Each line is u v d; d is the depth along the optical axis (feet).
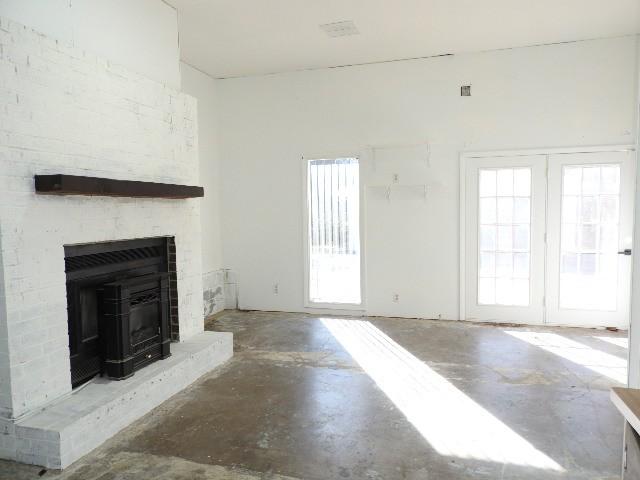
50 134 8.63
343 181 18.63
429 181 17.53
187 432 9.26
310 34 14.85
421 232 17.79
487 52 16.63
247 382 11.87
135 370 10.53
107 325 10.03
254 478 7.68
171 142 12.26
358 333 16.16
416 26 14.33
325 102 18.40
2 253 7.75
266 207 19.40
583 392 10.91
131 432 9.26
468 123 16.99
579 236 16.25
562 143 16.15
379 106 17.84
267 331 16.57
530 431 9.13
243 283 19.84
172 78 12.71
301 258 19.13
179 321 12.80
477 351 14.01
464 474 7.72
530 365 12.75
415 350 14.25
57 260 8.80
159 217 11.85
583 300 16.37
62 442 7.91
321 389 11.38
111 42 10.50
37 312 8.41
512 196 16.81
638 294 8.50
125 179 10.60
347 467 7.98
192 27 14.16
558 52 15.98
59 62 8.82
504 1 12.70
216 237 19.56
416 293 18.03
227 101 19.54
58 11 9.09
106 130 10.02
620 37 15.38
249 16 13.42
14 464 8.05
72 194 8.85
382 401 10.64
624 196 15.70
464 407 10.26
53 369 8.80
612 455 8.22
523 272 16.90
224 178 19.76
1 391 8.09
